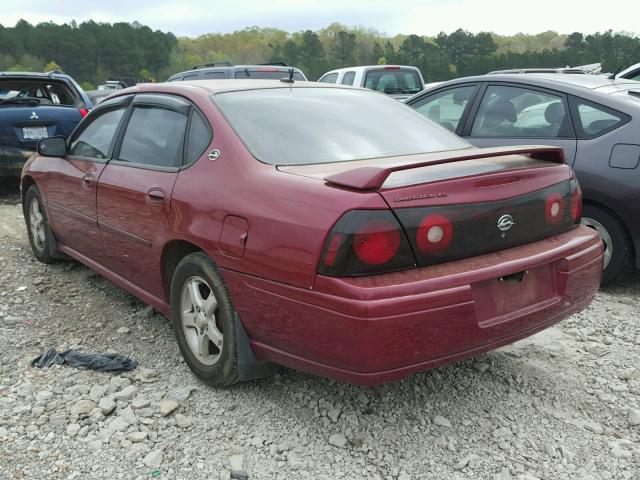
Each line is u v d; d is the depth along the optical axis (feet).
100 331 12.79
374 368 7.87
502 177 8.86
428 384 10.57
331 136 10.71
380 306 7.64
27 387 10.36
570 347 12.10
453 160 8.46
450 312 8.04
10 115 25.18
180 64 572.92
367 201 7.82
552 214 9.58
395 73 41.06
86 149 14.20
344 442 8.93
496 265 8.50
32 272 16.29
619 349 12.00
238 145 9.94
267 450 8.82
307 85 12.60
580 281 9.71
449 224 8.25
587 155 15.11
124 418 9.50
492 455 8.71
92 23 552.00
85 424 9.36
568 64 350.23
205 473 8.31
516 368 11.18
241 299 9.16
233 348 9.56
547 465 8.49
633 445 8.93
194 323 10.43
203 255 10.02
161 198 10.75
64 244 15.70
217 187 9.73
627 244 14.90
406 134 11.53
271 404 9.94
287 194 8.67
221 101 10.94
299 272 8.20
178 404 9.87
